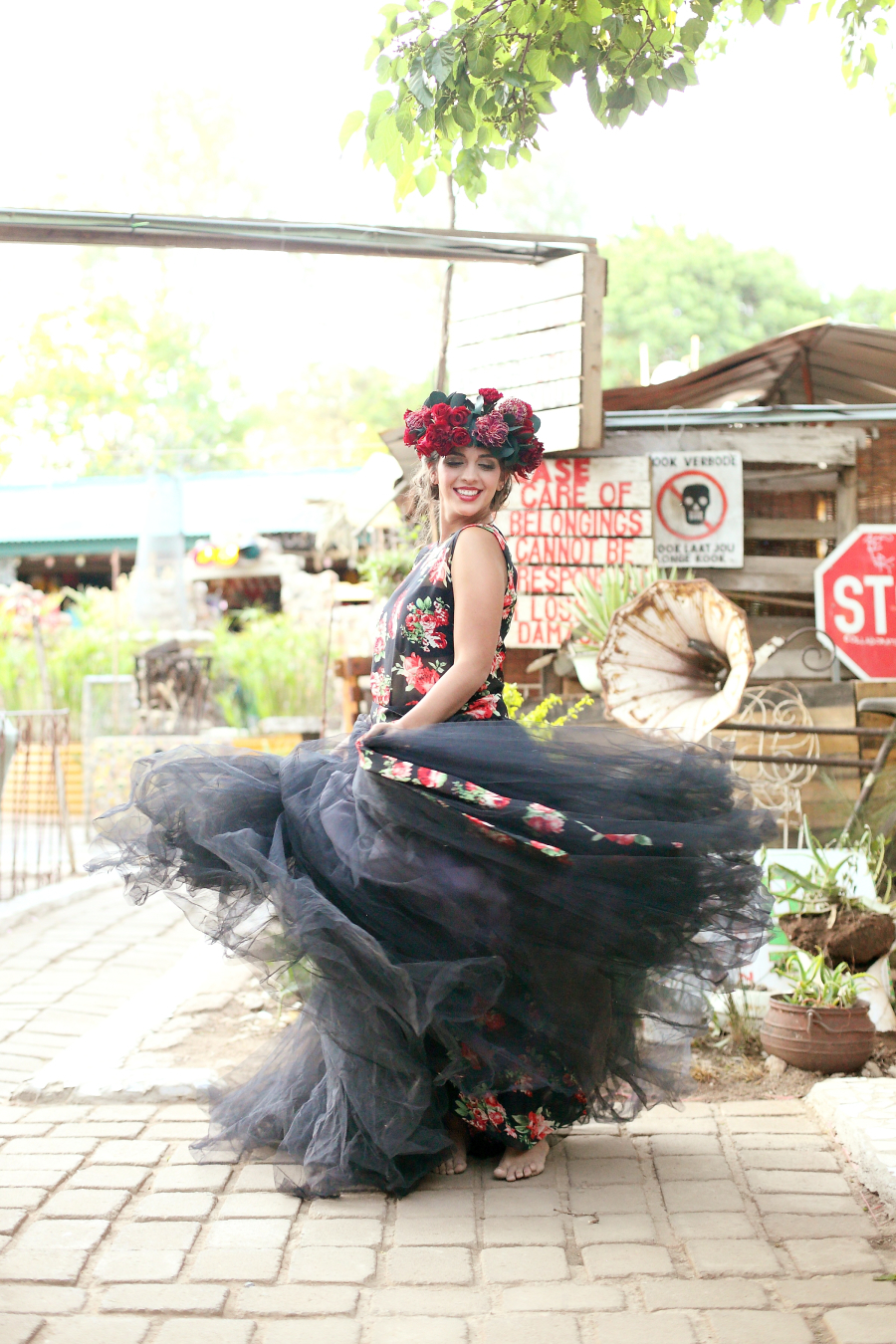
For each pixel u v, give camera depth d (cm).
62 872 788
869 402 782
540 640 611
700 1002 289
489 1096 278
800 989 362
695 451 614
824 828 529
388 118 395
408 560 820
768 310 3192
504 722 278
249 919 269
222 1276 228
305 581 1473
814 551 636
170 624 1365
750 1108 330
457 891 257
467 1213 259
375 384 3347
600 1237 245
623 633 475
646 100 377
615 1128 316
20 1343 201
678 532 614
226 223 486
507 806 258
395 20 380
